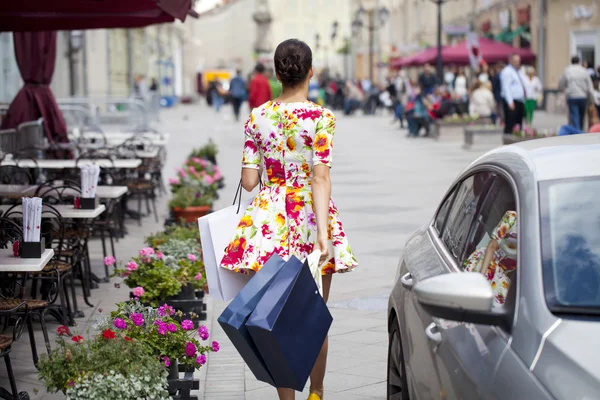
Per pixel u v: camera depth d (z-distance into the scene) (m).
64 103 26.25
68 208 9.20
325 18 126.88
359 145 29.97
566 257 3.66
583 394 3.03
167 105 68.62
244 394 6.51
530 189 4.02
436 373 3.85
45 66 17.05
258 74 26.45
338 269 5.13
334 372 6.96
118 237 13.00
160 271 7.89
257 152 5.27
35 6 10.36
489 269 4.03
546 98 42.25
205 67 125.19
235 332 4.54
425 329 4.16
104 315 8.70
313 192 5.05
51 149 15.48
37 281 8.29
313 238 5.15
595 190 3.95
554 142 4.56
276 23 126.50
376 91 53.28
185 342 6.05
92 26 12.16
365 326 8.30
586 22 41.34
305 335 4.62
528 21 44.56
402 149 28.11
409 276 4.92
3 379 6.79
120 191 10.52
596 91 24.53
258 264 5.08
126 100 25.88
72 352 5.32
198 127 40.75
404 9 75.94
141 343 5.64
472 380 3.43
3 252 7.12
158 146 18.02
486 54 38.62
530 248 3.71
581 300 3.49
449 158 24.72
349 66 100.31
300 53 5.18
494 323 3.49
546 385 3.11
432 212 15.22
